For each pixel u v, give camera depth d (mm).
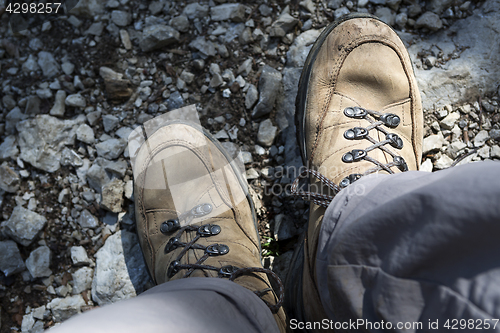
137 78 1317
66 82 1304
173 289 740
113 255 1211
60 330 545
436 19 1286
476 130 1247
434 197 490
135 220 1197
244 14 1327
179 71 1317
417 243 508
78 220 1240
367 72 1141
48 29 1338
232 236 1062
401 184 605
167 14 1343
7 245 1213
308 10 1325
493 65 1249
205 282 750
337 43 1153
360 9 1314
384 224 552
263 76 1282
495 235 454
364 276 592
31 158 1255
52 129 1271
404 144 1102
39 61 1317
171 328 579
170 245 1063
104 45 1328
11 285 1214
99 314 586
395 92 1140
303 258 1021
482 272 460
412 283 520
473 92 1254
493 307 435
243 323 705
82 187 1255
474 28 1279
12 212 1244
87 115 1287
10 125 1292
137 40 1337
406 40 1299
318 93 1148
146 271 1206
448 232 473
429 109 1263
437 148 1251
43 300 1207
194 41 1308
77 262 1215
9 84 1310
